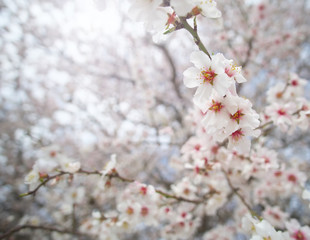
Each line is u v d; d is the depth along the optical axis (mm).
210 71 1215
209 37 6164
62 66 6840
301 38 5348
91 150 5598
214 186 2658
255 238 1472
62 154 2824
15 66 7047
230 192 3254
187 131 4812
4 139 7172
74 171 1935
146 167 5746
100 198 4402
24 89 7512
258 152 2359
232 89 1240
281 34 5270
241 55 5023
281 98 2643
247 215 1699
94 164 6117
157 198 2248
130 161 5492
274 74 5836
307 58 6406
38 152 2801
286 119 2102
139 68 5227
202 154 2236
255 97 5879
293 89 2613
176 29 1185
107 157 6105
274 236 1461
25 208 6387
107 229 2525
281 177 2799
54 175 1897
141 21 1119
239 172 2674
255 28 4879
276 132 5418
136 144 4820
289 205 5000
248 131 1264
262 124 2420
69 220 4383
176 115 5734
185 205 2566
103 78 6980
